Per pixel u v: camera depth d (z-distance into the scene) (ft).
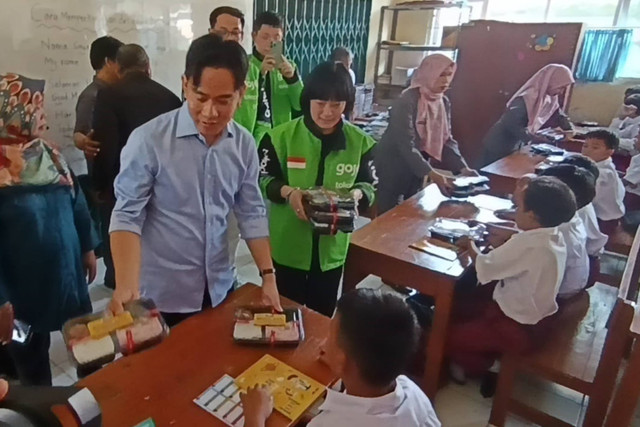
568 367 5.35
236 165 4.27
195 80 3.53
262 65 8.71
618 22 17.35
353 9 17.12
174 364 3.67
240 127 4.36
